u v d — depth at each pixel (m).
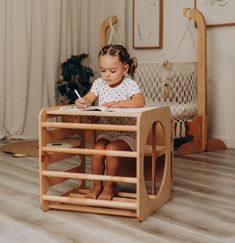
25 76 4.23
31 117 4.34
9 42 4.14
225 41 3.77
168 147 2.22
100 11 4.70
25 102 4.26
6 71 4.18
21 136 4.26
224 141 3.83
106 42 4.30
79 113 1.95
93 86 2.34
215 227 1.84
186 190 2.42
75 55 4.49
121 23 4.50
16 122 4.24
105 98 2.28
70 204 2.08
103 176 1.95
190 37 4.01
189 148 3.51
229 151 3.62
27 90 4.28
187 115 3.56
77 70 4.27
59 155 2.16
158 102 3.56
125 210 1.99
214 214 2.02
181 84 3.57
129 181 1.90
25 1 4.16
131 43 4.56
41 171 2.03
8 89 4.21
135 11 4.45
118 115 1.88
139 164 1.88
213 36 3.85
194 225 1.87
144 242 1.68
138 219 1.90
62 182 2.40
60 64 4.47
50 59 4.37
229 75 3.78
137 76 3.60
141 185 1.91
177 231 1.80
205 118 3.60
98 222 1.91
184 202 2.20
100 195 2.07
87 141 3.31
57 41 4.38
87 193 2.16
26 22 4.19
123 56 2.20
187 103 3.62
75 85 4.29
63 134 2.17
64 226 1.86
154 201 2.05
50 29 4.34
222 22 3.77
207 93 3.91
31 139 4.26
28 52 4.23
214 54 3.86
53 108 2.08
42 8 4.27
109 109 1.99
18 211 2.05
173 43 4.17
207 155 3.45
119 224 1.88
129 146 2.14
